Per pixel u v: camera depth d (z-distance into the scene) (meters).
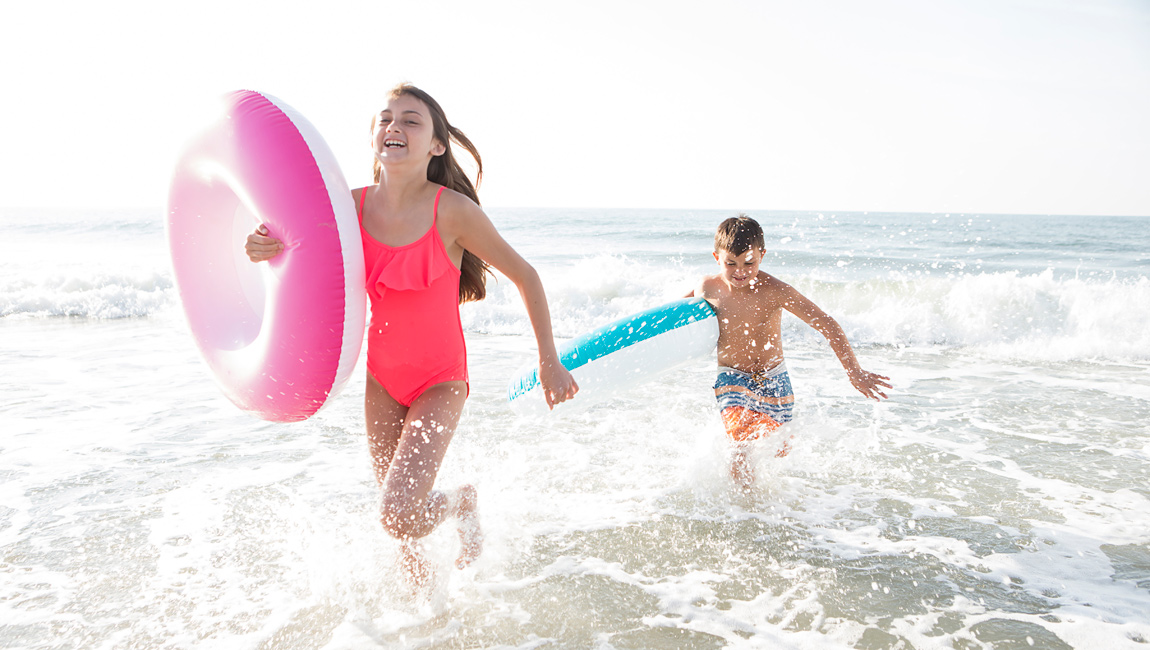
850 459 3.78
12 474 3.53
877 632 2.18
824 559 2.67
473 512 2.52
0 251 19.14
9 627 2.19
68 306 9.53
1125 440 4.14
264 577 2.50
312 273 2.14
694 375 5.76
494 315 8.88
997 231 34.16
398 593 2.38
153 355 6.64
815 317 3.45
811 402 5.00
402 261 2.33
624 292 9.89
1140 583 2.49
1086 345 7.30
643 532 2.88
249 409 2.48
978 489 3.37
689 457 3.70
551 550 2.72
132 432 4.25
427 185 2.37
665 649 2.09
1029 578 2.52
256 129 2.24
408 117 2.32
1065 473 3.58
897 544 2.79
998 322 8.10
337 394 2.34
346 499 3.18
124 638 2.13
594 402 3.38
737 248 3.29
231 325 2.66
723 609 2.32
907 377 5.95
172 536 2.82
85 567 2.57
